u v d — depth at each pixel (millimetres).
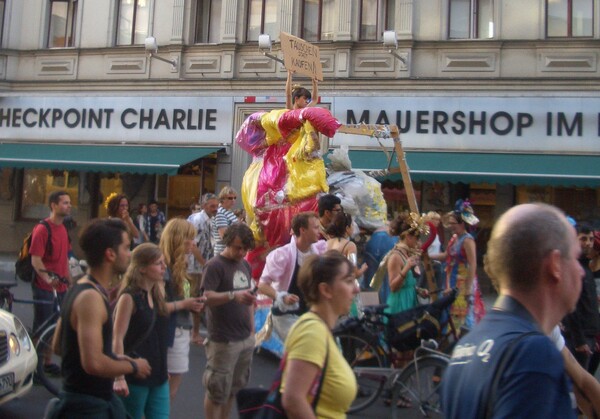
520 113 15609
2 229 19234
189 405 6312
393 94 16297
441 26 16234
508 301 2025
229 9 17578
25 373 5664
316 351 2711
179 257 4871
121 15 18625
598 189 15453
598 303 5883
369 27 16781
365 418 5914
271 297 5289
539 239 1980
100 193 18797
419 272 6770
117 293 4262
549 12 15789
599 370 7641
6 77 19094
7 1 19156
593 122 15281
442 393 2090
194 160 16656
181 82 17750
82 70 18719
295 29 17141
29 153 17875
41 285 7004
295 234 5445
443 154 15727
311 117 8219
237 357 4938
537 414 1763
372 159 15633
